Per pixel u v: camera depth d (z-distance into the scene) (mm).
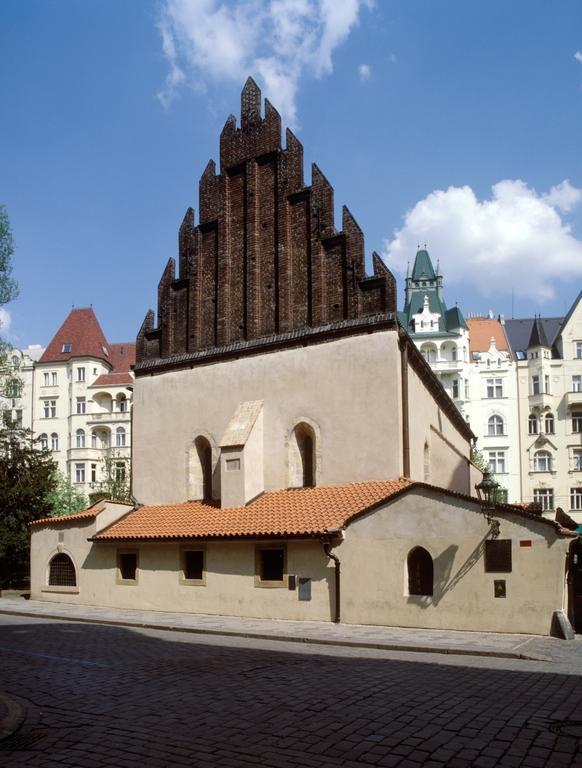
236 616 24500
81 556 29391
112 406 81625
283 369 28062
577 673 13930
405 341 26625
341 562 22375
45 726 10219
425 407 31922
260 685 12781
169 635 20469
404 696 11773
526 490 77125
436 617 20500
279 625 21828
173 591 26312
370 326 26234
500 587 19672
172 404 31094
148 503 30922
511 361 79688
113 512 29500
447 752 8852
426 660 15695
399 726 9977
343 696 11805
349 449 25938
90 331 84938
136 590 27359
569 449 76875
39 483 38656
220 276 30672
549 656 15758
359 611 21844
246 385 28938
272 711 10867
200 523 26375
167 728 10000
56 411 83000
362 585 21922
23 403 83875
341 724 10102
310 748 9039
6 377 49188
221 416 29375
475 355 80938
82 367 82500
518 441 78188
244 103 31516
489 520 20016
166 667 14703
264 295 29438
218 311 30484
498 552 19859
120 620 23500
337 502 24234
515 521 19719
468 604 20078
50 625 23016
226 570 25078
